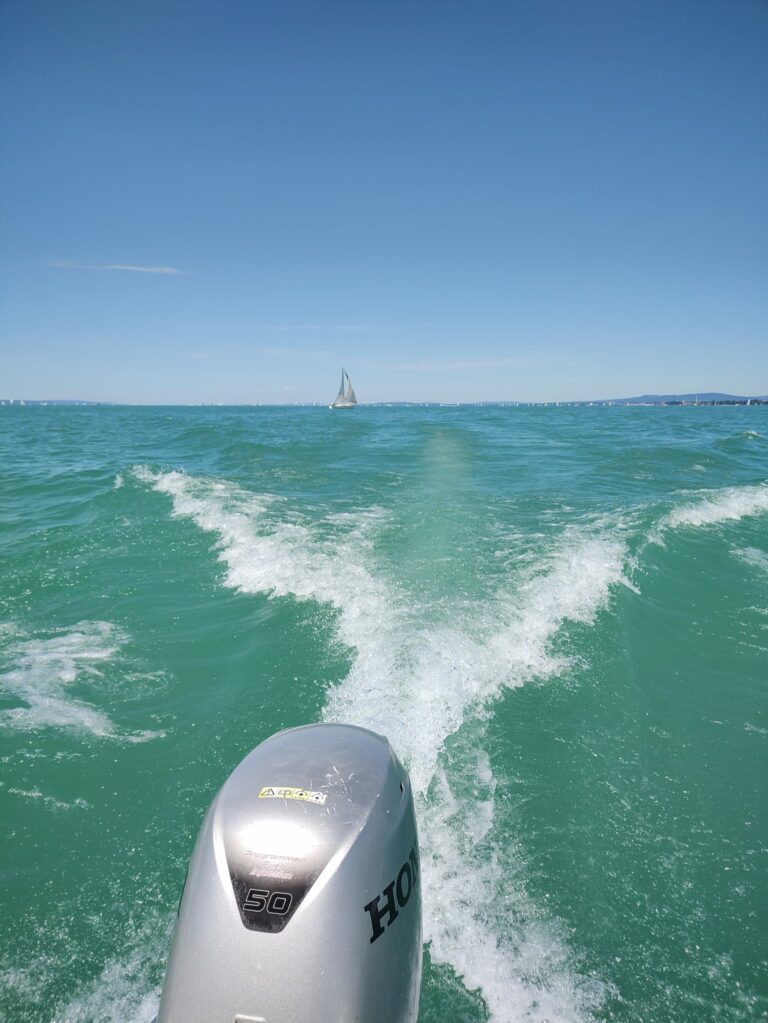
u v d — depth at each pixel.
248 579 5.82
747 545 7.10
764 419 41.47
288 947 1.48
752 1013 1.91
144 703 3.76
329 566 5.95
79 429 33.38
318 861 1.60
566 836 2.61
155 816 2.79
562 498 9.68
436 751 3.11
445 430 26.19
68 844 2.62
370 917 1.61
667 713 3.65
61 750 3.26
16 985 1.99
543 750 3.20
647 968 2.04
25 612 5.20
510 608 4.88
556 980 1.99
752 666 4.30
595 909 2.26
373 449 17.47
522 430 26.66
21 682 4.00
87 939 2.17
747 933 2.19
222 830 1.70
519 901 2.27
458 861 2.44
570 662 4.14
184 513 8.40
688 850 2.58
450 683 3.73
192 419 46.09
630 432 25.38
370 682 3.74
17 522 8.58
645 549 6.58
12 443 23.44
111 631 4.82
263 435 22.91
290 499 9.48
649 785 2.99
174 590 5.68
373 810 1.78
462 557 6.22
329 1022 1.44
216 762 3.17
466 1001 1.91
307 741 2.06
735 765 3.18
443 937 2.12
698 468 13.69
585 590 5.34
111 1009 1.92
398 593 5.21
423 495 9.95
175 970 1.53
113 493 10.01
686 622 5.01
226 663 4.27
